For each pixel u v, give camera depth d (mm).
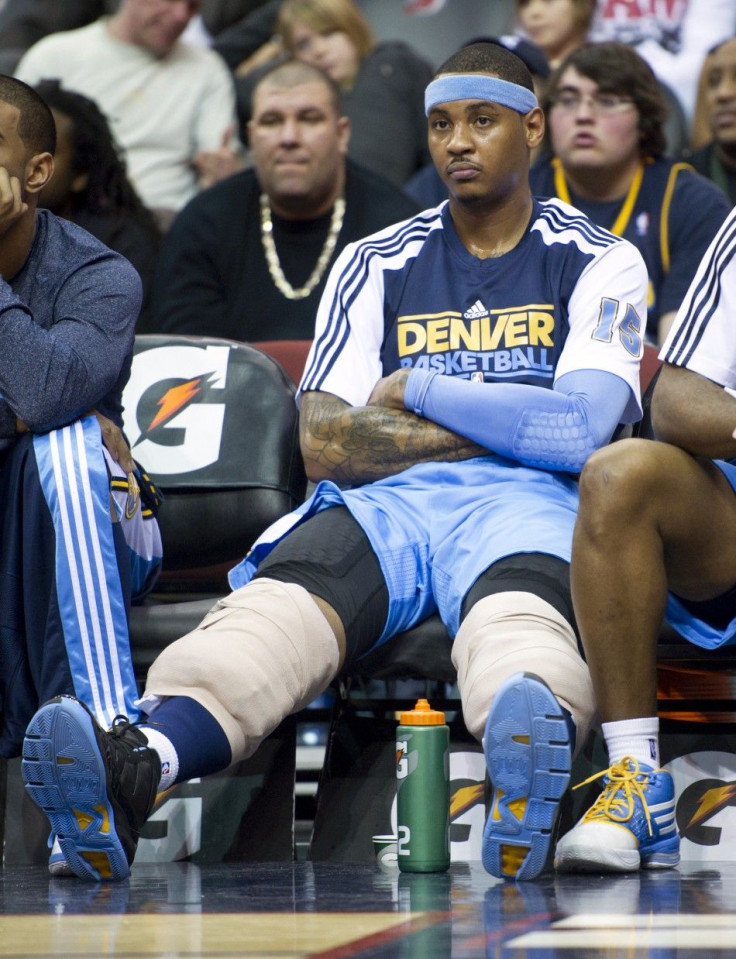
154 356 11125
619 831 7574
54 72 20188
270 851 9172
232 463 10664
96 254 9453
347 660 8758
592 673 7926
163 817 9242
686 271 14422
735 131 17266
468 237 10164
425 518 9266
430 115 10062
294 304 14883
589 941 5453
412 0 24734
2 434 8953
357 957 5199
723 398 8141
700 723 8992
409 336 10062
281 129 14609
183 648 8141
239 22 23625
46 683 8516
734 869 7906
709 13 21141
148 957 5332
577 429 9273
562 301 9891
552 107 15039
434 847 7852
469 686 7902
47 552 8562
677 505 7930
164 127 20219
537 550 8641
